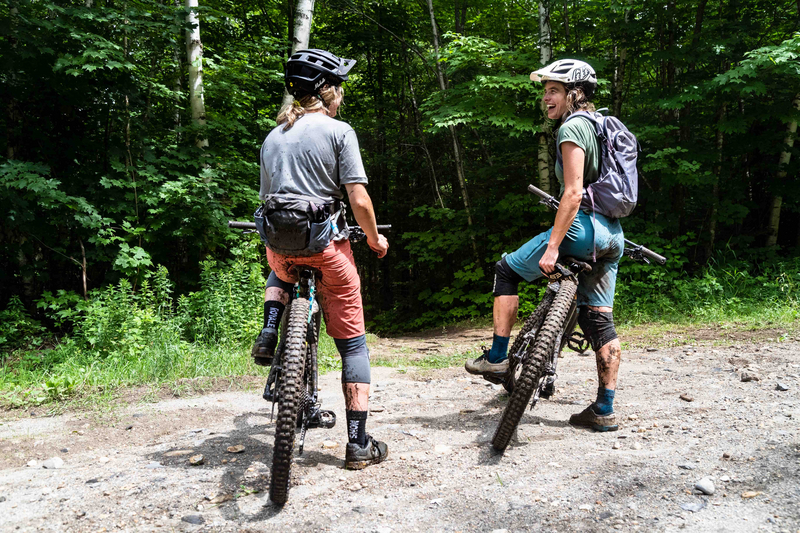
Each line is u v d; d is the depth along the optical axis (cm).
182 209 813
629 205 297
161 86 864
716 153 1029
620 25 1023
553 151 1134
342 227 266
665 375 455
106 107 852
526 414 358
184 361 554
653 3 1000
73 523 219
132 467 280
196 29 920
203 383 486
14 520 223
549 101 315
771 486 220
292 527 211
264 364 270
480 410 375
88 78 815
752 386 387
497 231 1295
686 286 945
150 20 833
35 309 836
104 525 216
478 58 1059
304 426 276
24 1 760
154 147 905
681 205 1133
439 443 304
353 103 1775
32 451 314
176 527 213
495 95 1066
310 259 255
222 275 737
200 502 235
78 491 250
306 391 276
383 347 841
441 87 1338
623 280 1011
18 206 723
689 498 217
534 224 1244
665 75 1162
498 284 325
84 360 598
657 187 1212
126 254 737
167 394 452
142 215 856
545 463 263
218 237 852
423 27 1588
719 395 370
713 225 1114
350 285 267
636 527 198
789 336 610
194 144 923
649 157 1024
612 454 268
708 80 1012
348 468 268
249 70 1010
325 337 696
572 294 286
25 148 819
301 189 253
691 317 861
